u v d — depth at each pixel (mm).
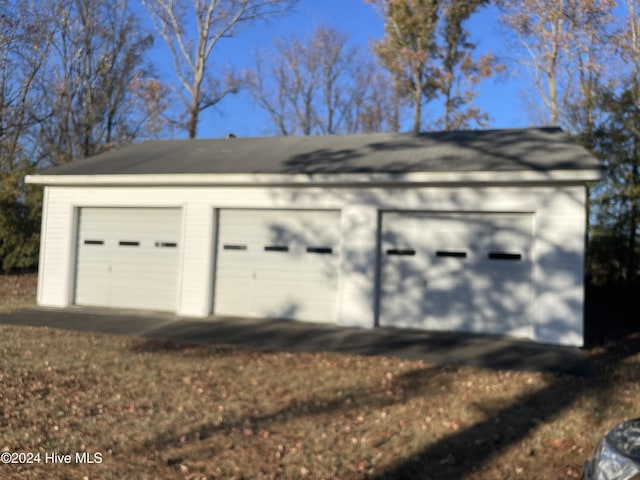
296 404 5949
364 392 6453
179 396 6129
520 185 10219
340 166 11305
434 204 10695
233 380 6875
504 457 4594
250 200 11820
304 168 11414
